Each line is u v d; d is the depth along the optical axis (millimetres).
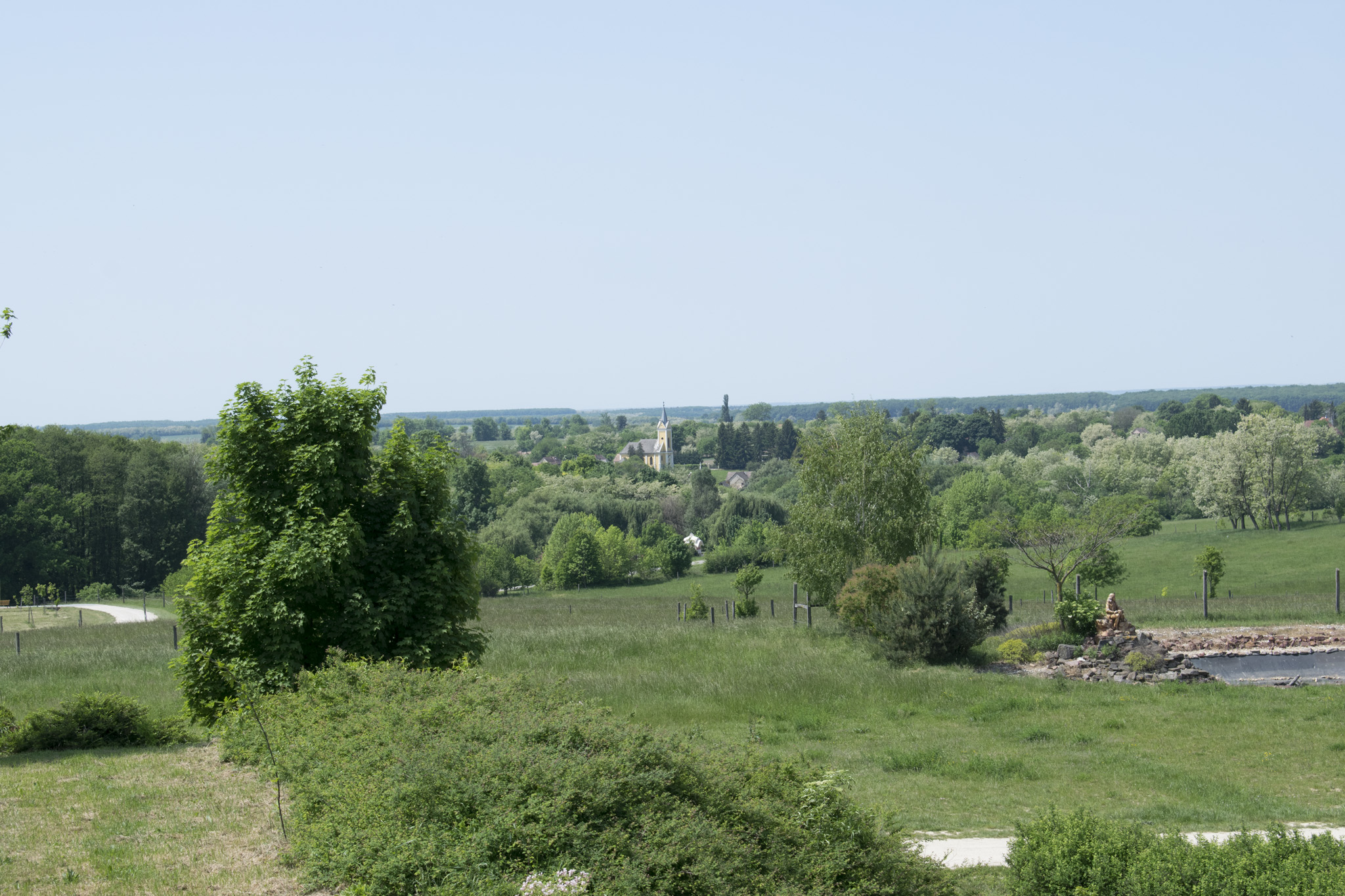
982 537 67250
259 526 14273
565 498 120562
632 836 7348
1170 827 11547
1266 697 21438
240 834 8906
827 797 9086
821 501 37406
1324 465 100312
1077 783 14719
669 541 101812
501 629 35219
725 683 22562
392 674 11523
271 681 13242
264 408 14844
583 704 10359
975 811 13086
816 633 31062
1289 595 44656
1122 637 25812
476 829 7035
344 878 7238
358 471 14859
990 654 26406
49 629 43156
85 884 7469
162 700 21531
